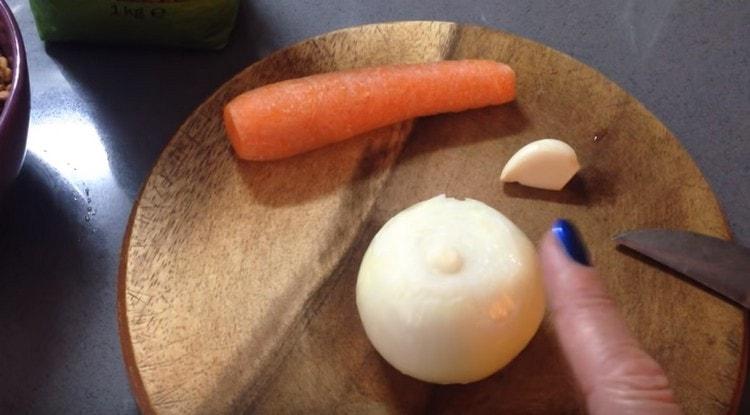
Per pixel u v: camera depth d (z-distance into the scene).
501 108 0.27
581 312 0.19
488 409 0.21
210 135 0.25
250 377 0.21
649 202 0.25
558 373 0.22
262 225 0.24
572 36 0.31
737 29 0.32
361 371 0.22
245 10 0.31
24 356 0.24
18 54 0.23
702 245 0.23
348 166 0.25
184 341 0.22
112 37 0.29
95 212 0.26
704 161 0.28
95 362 0.24
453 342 0.20
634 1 0.32
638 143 0.26
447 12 0.32
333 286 0.23
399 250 0.21
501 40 0.28
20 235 0.25
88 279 0.25
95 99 0.28
